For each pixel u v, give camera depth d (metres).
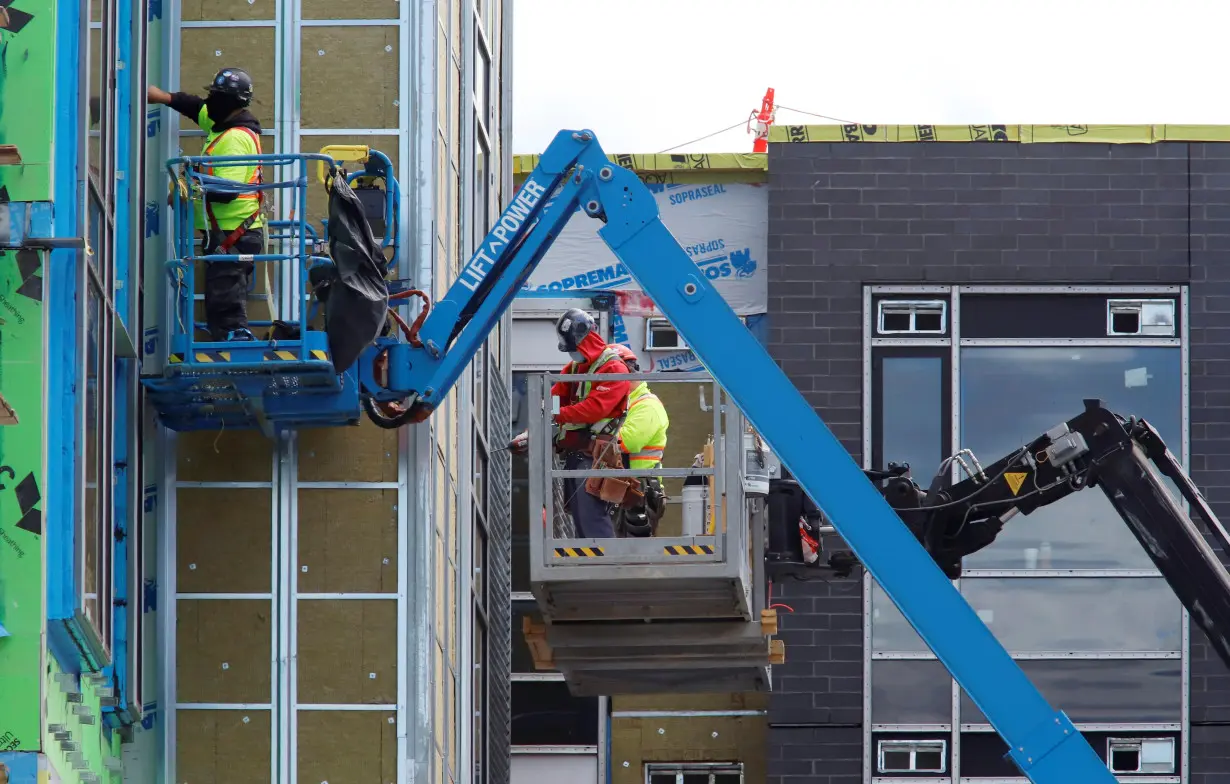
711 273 46.91
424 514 27.48
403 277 27.59
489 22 36.66
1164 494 29.61
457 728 32.12
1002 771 44.09
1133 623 45.34
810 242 45.53
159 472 27.41
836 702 44.28
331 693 27.20
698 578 27.39
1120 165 45.94
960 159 45.81
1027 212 45.75
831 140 45.81
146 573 27.25
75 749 22.83
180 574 27.36
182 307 26.28
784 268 45.47
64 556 21.70
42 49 21.89
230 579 27.36
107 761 25.48
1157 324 45.75
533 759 45.31
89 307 23.02
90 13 23.30
